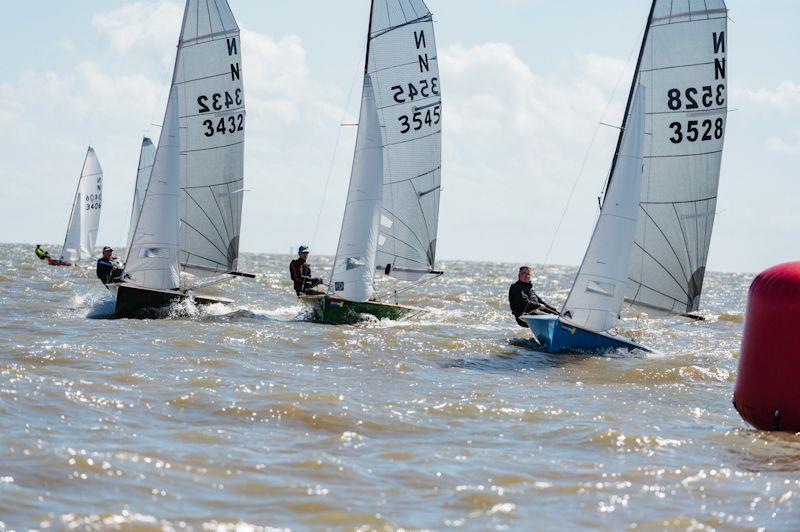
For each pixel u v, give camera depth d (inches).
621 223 1815.9
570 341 1804.9
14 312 2097.7
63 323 1838.1
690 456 962.7
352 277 2167.8
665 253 2037.4
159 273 2226.9
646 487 836.0
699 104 1999.3
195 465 845.2
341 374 1411.2
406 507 758.5
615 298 1817.2
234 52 2492.6
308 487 798.5
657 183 2018.9
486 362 1625.2
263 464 860.6
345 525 705.6
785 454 981.8
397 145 2508.6
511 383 1412.4
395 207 2524.6
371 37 2477.9
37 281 3324.3
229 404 1098.7
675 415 1197.1
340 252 2171.5
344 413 1087.0
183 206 2484.0
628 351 1829.5
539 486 828.0
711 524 735.7
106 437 923.4
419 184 2529.5
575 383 1445.6
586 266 1814.7
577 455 948.0
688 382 1481.3
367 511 742.5
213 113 2484.0
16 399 1040.2
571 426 1078.4
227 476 817.5
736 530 722.8
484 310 2950.3
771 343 1071.0
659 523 729.6
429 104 2519.7
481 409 1155.3
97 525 676.7
